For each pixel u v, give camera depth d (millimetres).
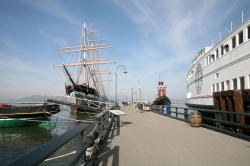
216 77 19750
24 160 1412
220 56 18609
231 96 12000
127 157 5504
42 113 23297
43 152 1651
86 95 41156
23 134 19953
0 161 11734
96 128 6285
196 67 26656
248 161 5055
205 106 22219
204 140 7852
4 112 21359
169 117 19344
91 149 4539
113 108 19844
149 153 5938
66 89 38688
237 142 7430
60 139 2178
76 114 37844
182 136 8773
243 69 14578
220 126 12500
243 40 14648
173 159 5281
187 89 34344
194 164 4855
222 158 5332
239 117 10977
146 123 14094
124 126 12523
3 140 17500
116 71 30266
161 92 50312
